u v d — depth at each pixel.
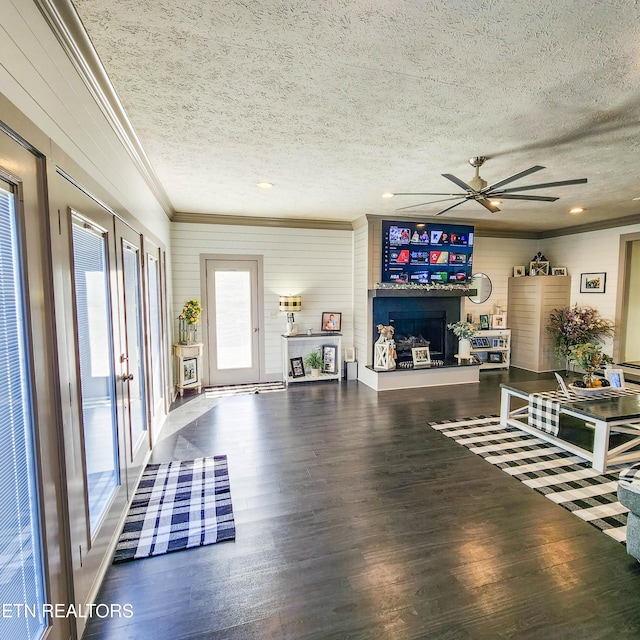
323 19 1.54
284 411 4.64
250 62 1.86
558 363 6.76
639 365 5.65
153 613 1.76
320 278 6.23
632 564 2.05
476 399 5.11
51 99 1.51
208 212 5.51
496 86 2.07
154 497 2.73
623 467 3.14
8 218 1.22
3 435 1.17
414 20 1.54
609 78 1.97
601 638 1.62
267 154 3.13
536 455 3.39
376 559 2.10
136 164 3.07
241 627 1.68
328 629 1.67
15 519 1.23
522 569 2.02
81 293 1.85
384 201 4.80
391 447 3.58
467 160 3.25
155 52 1.77
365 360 5.96
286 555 2.14
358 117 2.45
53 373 1.46
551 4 1.44
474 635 1.64
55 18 1.48
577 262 6.62
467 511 2.55
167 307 4.83
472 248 6.13
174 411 4.66
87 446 1.89
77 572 1.62
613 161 3.27
